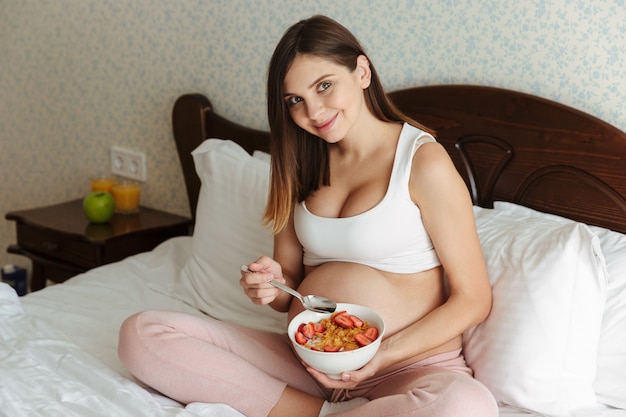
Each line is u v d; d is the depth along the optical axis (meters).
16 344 1.61
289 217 1.61
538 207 1.78
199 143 2.40
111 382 1.43
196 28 2.39
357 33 2.05
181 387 1.42
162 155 2.60
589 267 1.43
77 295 1.96
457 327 1.42
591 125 1.67
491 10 1.81
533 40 1.76
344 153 1.52
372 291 1.45
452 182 1.43
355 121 1.47
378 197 1.45
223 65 2.36
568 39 1.71
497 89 1.80
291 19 2.17
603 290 1.43
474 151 1.86
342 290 1.46
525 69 1.79
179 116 2.43
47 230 2.43
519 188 1.80
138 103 2.61
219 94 2.39
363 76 1.46
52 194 2.99
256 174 1.98
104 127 2.75
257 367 1.48
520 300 1.46
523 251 1.50
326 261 1.55
